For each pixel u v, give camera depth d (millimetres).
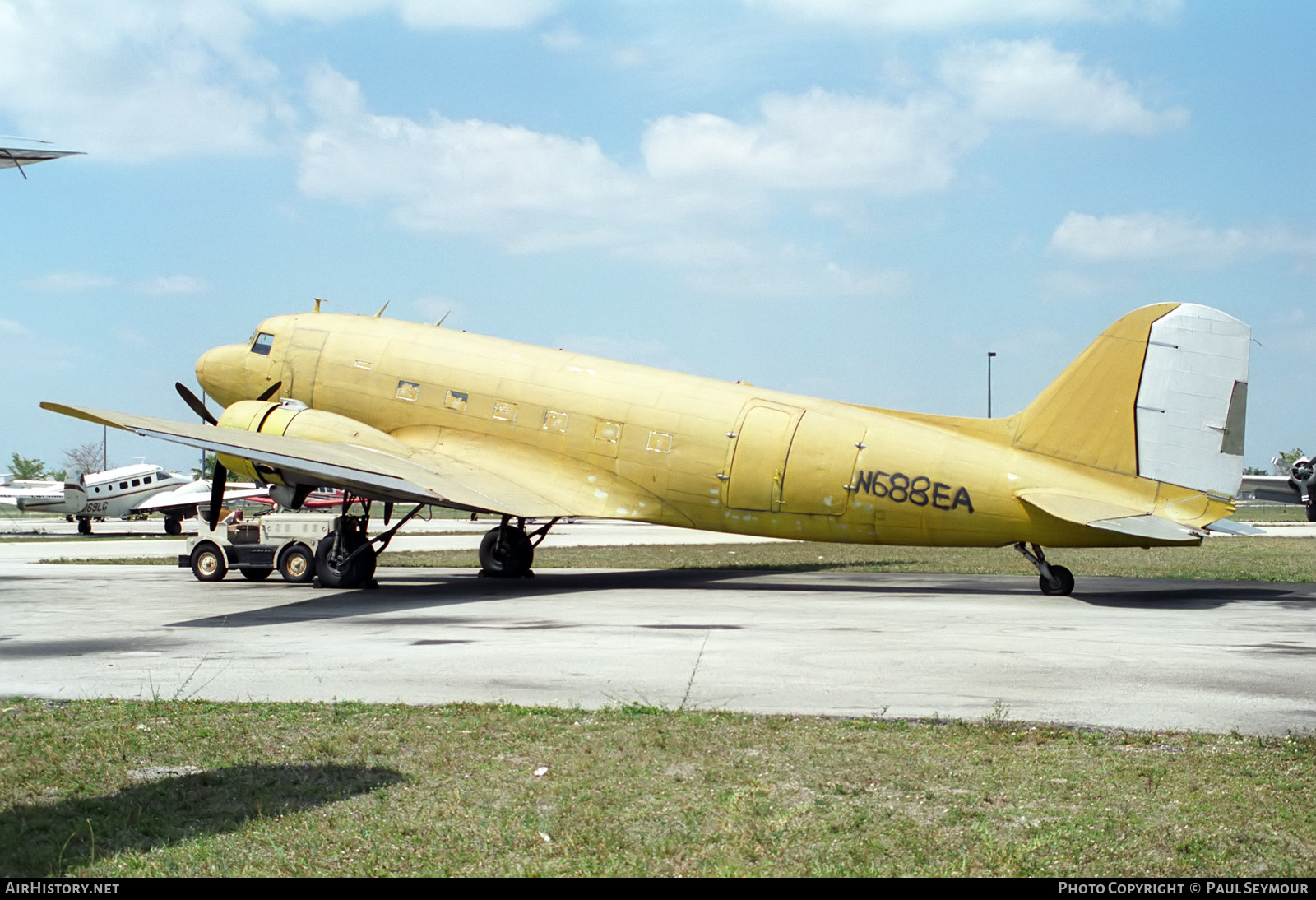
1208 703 9344
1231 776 7070
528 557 23609
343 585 20781
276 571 24109
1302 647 12422
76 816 6348
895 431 19281
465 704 9258
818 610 16719
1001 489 18531
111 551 35469
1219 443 17766
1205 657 11734
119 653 12375
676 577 23859
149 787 6891
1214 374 17828
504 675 10812
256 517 24281
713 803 6547
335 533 20812
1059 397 18516
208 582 22672
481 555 23781
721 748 7793
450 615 16188
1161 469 17938
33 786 6949
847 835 5984
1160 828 6074
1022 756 7578
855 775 7117
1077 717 8781
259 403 21156
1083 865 5543
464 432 21797
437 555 30750
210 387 24109
